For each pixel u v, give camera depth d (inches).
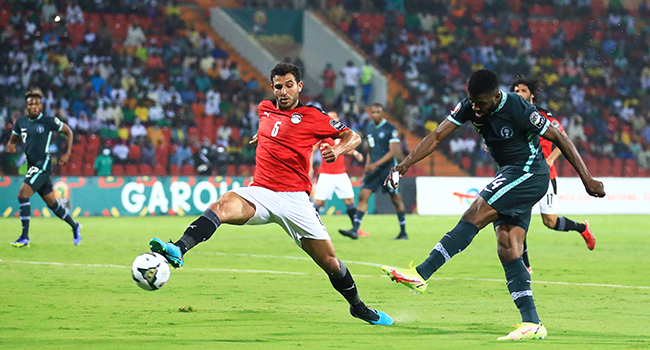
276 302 269.4
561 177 1077.8
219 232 661.3
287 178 215.5
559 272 385.1
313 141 217.0
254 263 411.8
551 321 234.2
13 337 191.3
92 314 234.5
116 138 982.4
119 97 1067.3
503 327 220.1
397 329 214.2
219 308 252.2
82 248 484.7
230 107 1131.3
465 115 215.6
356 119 1135.6
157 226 709.3
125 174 954.1
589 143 1211.2
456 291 307.3
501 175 216.7
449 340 193.6
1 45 1088.8
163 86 1109.7
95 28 1203.2
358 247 520.7
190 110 1079.6
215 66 1189.1
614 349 180.2
